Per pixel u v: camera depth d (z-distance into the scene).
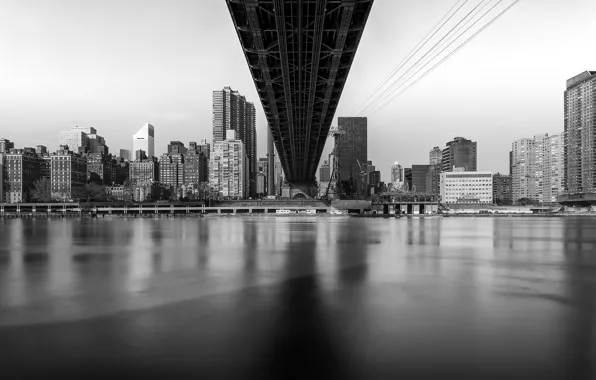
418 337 13.18
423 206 180.25
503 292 19.39
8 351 12.22
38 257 33.12
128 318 15.34
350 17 58.69
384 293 19.22
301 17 58.72
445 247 40.34
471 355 11.73
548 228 81.50
